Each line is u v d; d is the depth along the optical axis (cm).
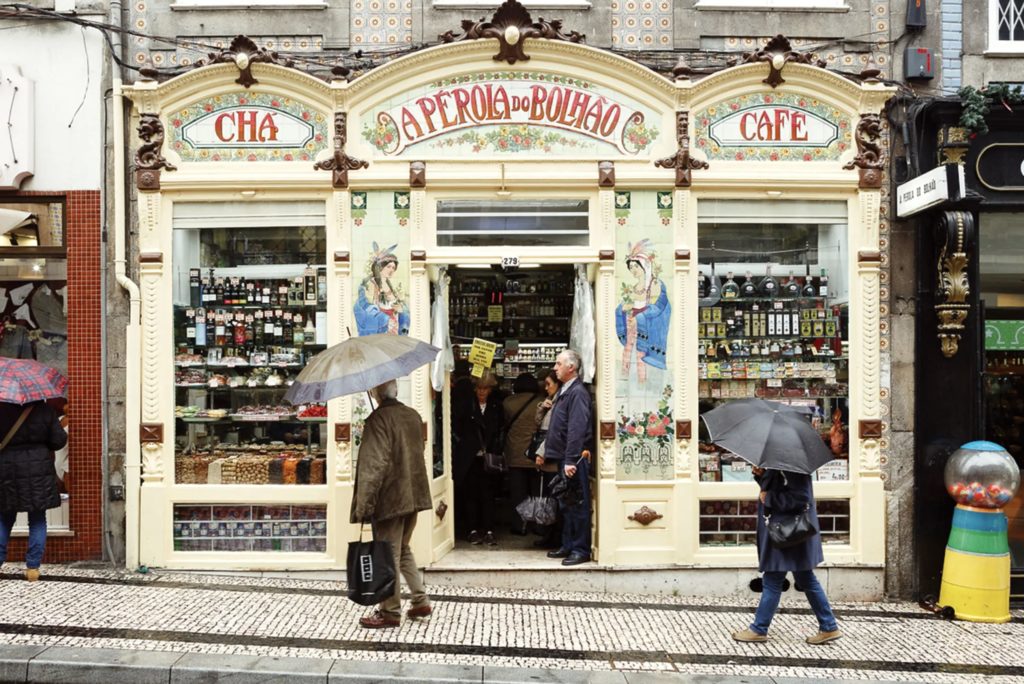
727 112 718
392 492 563
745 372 733
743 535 718
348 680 499
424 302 712
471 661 530
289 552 712
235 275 729
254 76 706
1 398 618
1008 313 734
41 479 659
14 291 738
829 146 721
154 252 708
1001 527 667
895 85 715
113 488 716
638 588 702
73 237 720
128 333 709
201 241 726
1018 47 736
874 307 714
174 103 711
